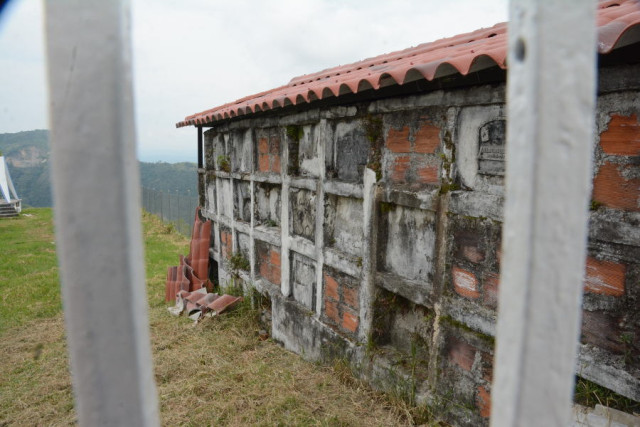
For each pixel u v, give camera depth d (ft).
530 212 1.68
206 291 18.49
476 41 10.39
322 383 11.14
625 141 5.72
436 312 8.74
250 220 16.81
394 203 9.73
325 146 11.67
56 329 16.46
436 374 8.87
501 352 1.83
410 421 8.93
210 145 20.76
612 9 6.97
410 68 7.35
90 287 1.67
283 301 14.07
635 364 5.78
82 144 1.60
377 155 10.09
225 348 13.96
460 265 8.20
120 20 1.59
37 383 12.55
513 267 1.75
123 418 1.77
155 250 32.12
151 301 19.35
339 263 11.39
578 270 1.74
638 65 5.44
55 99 1.57
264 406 10.48
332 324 11.98
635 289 5.75
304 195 13.10
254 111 13.15
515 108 1.69
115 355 1.73
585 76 1.65
